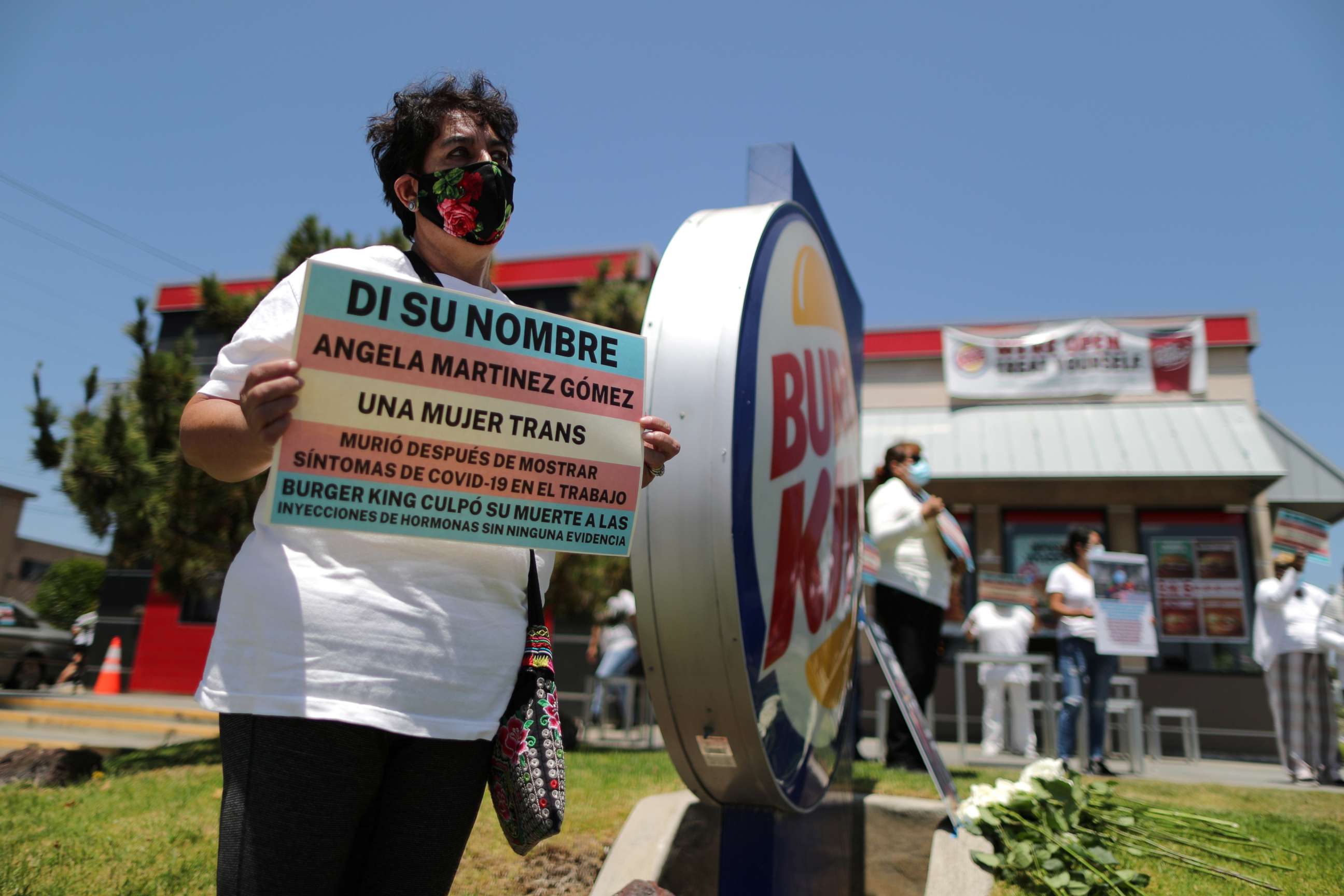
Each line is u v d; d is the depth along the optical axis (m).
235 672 1.37
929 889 3.74
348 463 1.42
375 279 1.49
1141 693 10.53
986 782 5.41
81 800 4.67
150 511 6.73
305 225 7.10
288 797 1.37
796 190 3.77
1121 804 4.30
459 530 1.51
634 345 1.81
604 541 1.70
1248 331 12.17
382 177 1.81
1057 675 9.99
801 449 3.24
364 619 1.39
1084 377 12.41
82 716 12.68
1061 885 3.57
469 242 1.71
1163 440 11.32
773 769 2.74
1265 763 9.13
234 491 6.91
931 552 6.28
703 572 2.50
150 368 6.86
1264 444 10.98
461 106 1.77
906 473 6.39
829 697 3.57
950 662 10.76
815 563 3.39
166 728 11.95
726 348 2.64
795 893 3.06
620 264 13.97
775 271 3.07
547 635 1.63
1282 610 7.04
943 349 12.96
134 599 16.41
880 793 4.61
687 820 3.77
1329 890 3.55
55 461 6.97
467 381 1.56
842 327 4.19
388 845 1.46
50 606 26.45
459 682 1.44
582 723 8.49
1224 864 3.85
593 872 3.62
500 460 1.58
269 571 1.41
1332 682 6.90
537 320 1.67
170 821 4.12
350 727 1.39
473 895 3.42
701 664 2.54
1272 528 12.56
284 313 1.55
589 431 1.71
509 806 1.48
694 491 2.53
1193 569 10.91
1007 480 11.31
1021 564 11.35
